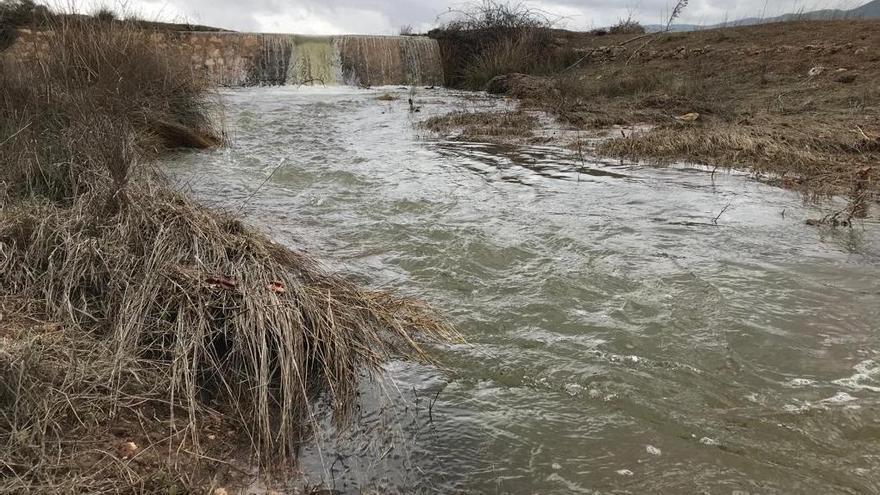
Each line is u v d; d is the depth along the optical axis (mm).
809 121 9914
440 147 10016
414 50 21328
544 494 2541
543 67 18859
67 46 7836
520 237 5527
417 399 3152
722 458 2744
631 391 3246
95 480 2287
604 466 2705
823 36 15164
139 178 4941
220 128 10531
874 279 4648
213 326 3299
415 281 4629
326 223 5930
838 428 2934
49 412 2510
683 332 3859
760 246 5367
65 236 3801
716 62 15523
